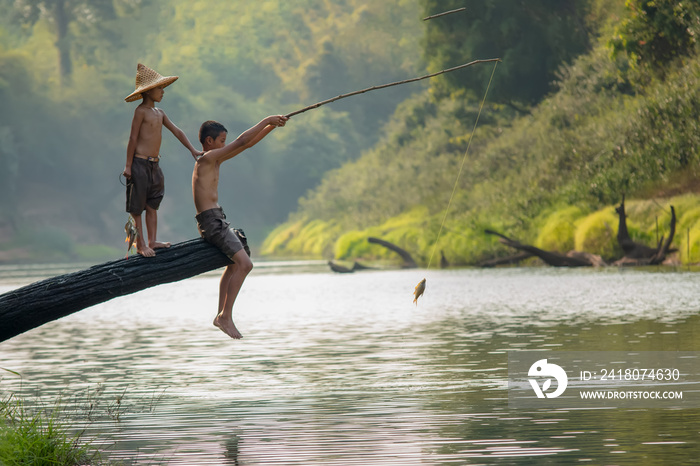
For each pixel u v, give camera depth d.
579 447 20.97
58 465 20.64
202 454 21.22
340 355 36.31
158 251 22.86
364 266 104.62
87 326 51.00
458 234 106.31
